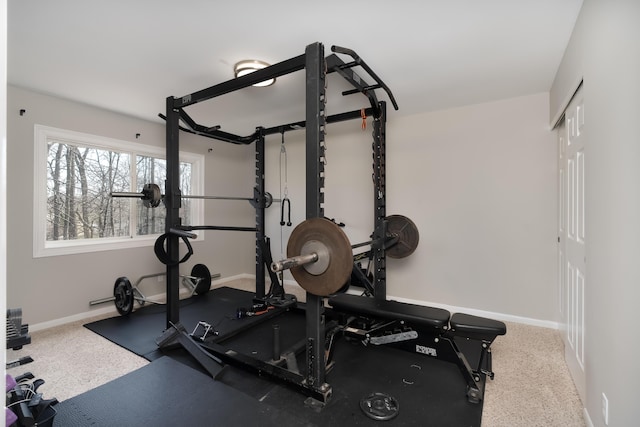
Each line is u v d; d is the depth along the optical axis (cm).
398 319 218
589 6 156
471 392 181
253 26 188
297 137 448
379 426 160
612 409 130
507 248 309
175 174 267
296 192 451
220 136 349
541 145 292
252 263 502
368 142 385
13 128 274
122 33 195
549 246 291
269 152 475
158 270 387
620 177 123
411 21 183
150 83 269
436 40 204
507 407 176
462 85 275
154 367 211
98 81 265
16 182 277
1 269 44
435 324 204
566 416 168
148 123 374
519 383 200
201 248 446
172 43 207
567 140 226
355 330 260
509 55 223
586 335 164
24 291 282
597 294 147
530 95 296
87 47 212
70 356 238
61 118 303
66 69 243
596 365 148
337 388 195
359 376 209
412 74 254
